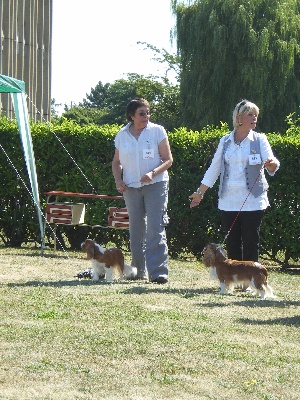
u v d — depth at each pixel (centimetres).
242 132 1001
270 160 980
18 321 745
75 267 1218
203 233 1478
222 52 3606
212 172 1021
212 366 603
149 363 605
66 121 1617
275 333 726
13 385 540
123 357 620
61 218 1411
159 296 916
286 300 924
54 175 1573
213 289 1002
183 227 1488
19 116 1411
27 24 3438
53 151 1564
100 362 604
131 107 1050
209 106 3712
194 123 3784
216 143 1473
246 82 3625
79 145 1554
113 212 1366
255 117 994
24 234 1606
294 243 1414
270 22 3650
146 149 1049
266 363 617
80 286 982
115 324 741
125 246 1563
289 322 779
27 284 992
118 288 971
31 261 1288
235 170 997
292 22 3716
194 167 1480
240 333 722
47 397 515
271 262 1475
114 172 1082
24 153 1423
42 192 1577
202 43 3675
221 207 1013
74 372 574
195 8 3750
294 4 3819
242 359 626
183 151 1480
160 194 1055
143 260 1094
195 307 848
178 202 1484
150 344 664
